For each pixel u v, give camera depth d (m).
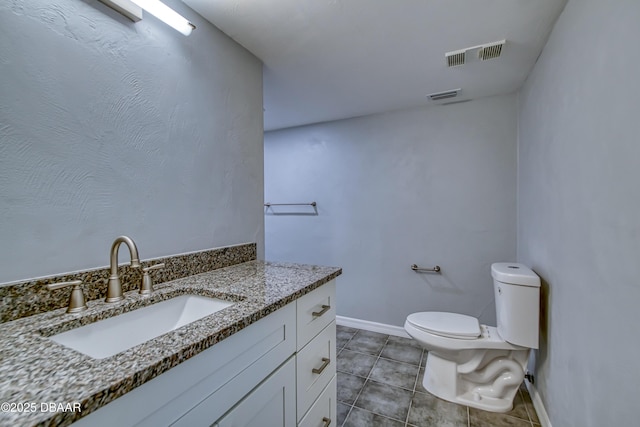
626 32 0.77
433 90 2.16
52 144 0.84
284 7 1.26
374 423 1.56
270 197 3.24
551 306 1.40
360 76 1.93
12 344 0.63
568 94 1.18
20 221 0.78
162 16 1.09
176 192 1.21
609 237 0.86
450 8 1.27
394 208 2.66
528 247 1.88
